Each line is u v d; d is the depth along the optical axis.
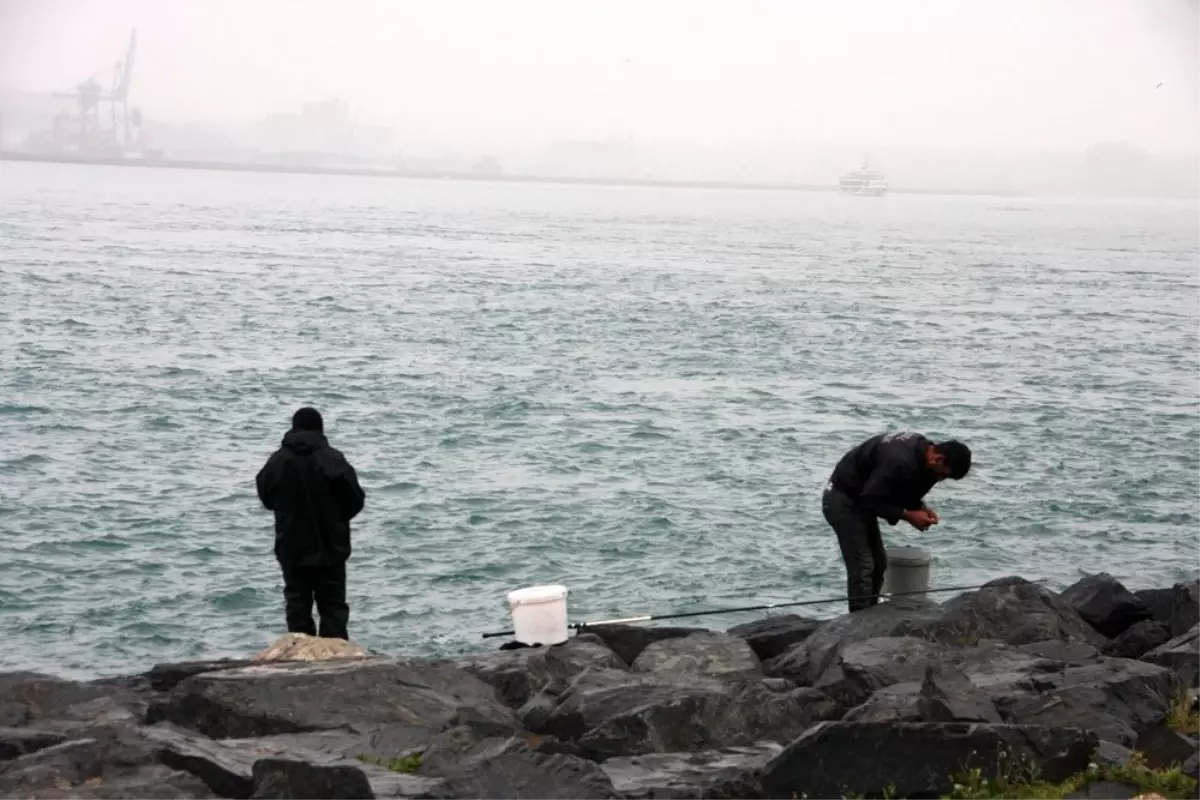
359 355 51.19
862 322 68.56
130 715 9.32
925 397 44.88
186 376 44.53
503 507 28.31
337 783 7.15
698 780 8.05
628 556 25.11
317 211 198.50
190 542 25.09
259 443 34.38
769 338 60.31
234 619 21.36
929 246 153.88
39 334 53.16
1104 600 12.66
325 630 12.27
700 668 10.95
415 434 36.25
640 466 32.84
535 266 102.62
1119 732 8.73
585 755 8.78
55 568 23.36
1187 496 31.05
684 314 69.75
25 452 32.12
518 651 11.05
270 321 61.31
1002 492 30.70
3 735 8.37
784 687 10.30
